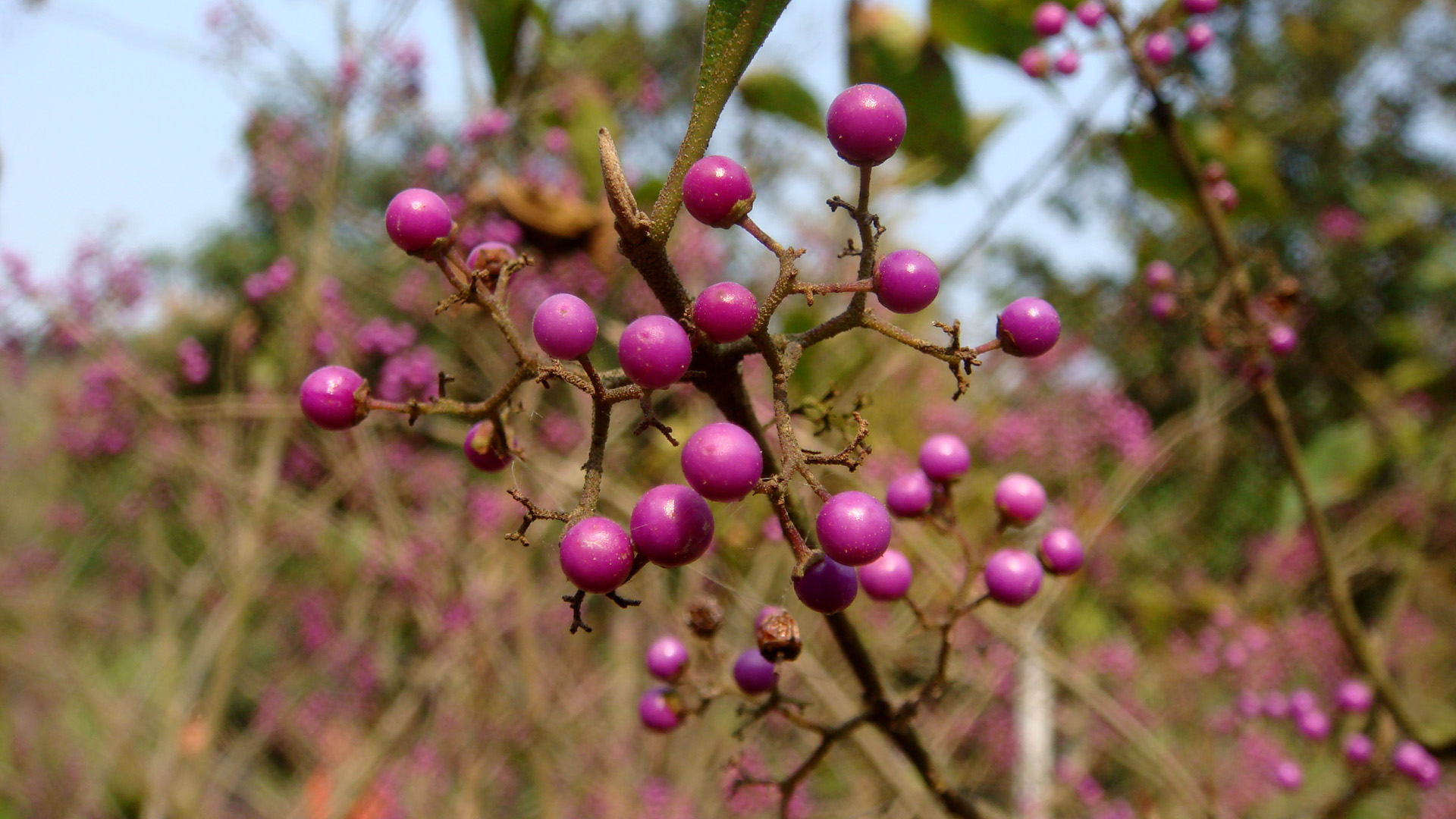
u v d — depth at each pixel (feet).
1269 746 14.29
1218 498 22.61
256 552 14.26
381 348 12.23
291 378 12.35
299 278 13.09
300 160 13.00
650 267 2.61
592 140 9.05
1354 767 7.80
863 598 12.59
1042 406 16.03
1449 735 7.43
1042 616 11.09
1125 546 17.69
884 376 11.07
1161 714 15.23
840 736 3.93
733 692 4.46
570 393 11.80
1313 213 35.37
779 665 3.36
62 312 13.38
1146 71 7.48
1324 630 16.71
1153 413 26.02
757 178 14.07
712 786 15.29
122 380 14.03
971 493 12.12
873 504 2.51
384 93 11.55
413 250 2.70
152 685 16.60
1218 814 9.44
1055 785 14.51
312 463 15.81
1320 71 36.32
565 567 2.52
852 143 2.67
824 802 14.89
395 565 13.35
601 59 10.33
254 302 13.73
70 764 18.10
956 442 4.27
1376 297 32.91
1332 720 14.33
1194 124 8.29
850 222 13.46
